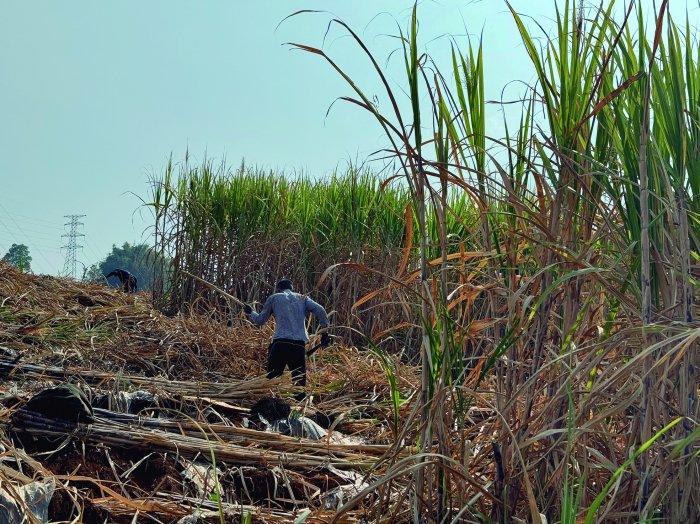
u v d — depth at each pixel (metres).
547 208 4.09
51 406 6.36
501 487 3.79
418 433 4.00
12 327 11.20
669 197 3.56
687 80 3.89
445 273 3.90
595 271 3.48
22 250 78.00
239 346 12.20
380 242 14.32
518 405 4.15
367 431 7.84
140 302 16.25
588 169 3.91
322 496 5.50
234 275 16.62
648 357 3.50
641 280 3.61
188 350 11.66
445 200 3.90
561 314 4.13
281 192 16.94
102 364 10.35
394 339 12.45
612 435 3.96
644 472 3.48
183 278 16.78
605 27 3.91
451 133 4.03
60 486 5.12
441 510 3.84
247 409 8.44
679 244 3.65
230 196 17.02
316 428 7.74
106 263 96.12
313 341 12.61
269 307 10.57
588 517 2.94
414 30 3.74
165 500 5.41
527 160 3.94
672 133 3.76
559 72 3.96
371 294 4.30
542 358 4.04
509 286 4.02
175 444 6.22
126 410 7.59
